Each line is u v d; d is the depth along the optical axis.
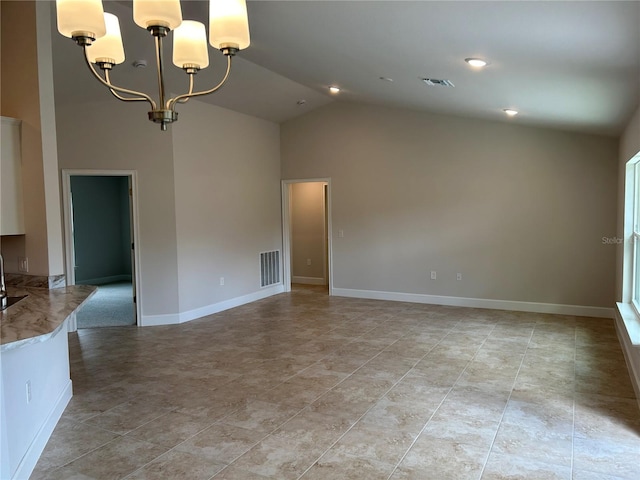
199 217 6.28
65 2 2.11
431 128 6.79
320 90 6.41
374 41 3.31
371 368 4.16
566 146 5.96
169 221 5.90
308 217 8.94
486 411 3.25
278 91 6.47
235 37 2.54
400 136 7.02
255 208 7.39
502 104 4.86
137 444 2.85
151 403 3.48
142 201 5.79
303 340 5.10
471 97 4.78
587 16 2.13
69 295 3.23
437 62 3.54
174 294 5.96
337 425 3.07
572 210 5.99
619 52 2.55
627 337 4.16
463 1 2.23
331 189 7.62
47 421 2.96
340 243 7.61
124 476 2.50
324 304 7.02
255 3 2.95
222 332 5.50
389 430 2.99
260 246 7.52
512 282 6.40
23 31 3.37
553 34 2.47
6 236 3.63
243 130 7.09
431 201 6.86
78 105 5.52
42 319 2.49
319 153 7.65
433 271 6.92
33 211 3.47
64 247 5.66
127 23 3.98
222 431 3.01
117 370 4.22
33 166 3.44
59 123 5.48
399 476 2.47
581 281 6.01
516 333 5.24
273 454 2.71
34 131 3.40
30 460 2.56
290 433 2.97
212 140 6.48
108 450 2.78
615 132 5.27
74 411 3.35
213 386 3.79
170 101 2.67
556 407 3.31
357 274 7.52
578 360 4.30
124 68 4.86
